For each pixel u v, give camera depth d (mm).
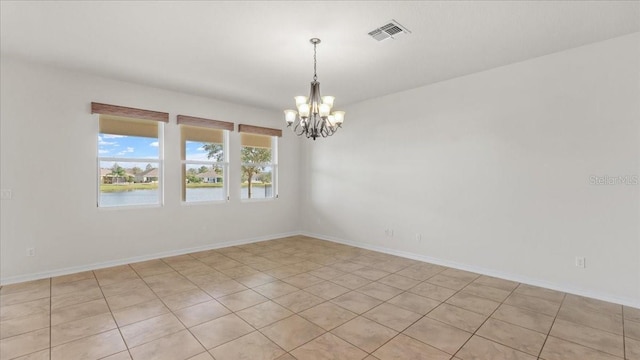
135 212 4379
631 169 2941
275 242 5734
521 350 2219
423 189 4504
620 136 2990
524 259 3590
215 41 3062
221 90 4688
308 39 3018
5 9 2482
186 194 4906
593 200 3141
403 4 2418
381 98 5027
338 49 3240
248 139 5684
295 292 3291
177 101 4762
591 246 3154
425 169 4477
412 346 2266
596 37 2996
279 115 6125
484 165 3893
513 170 3656
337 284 3539
